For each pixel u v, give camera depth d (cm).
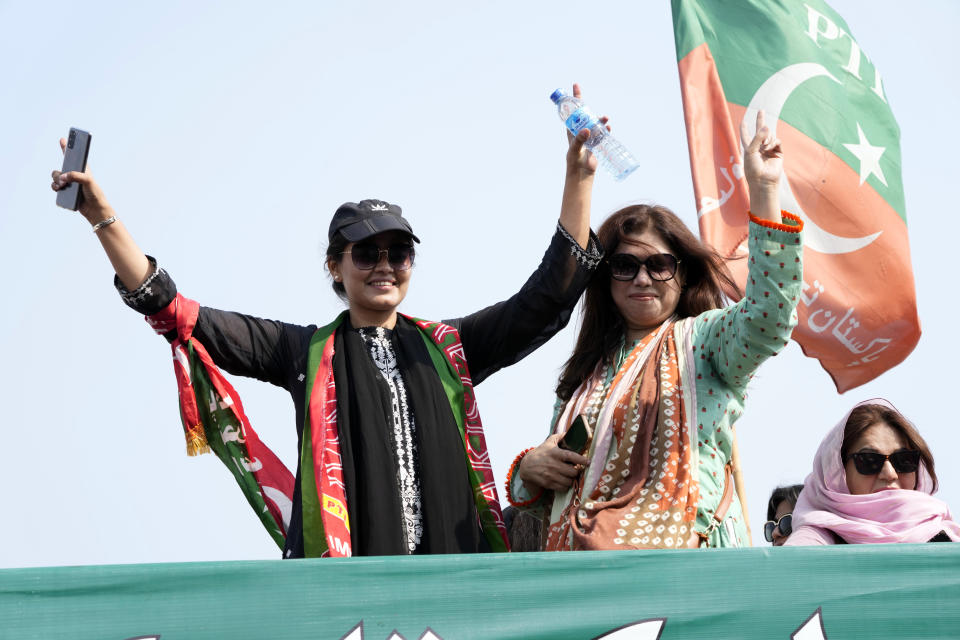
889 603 690
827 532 909
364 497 800
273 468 865
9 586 658
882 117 1307
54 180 819
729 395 837
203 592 668
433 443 825
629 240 887
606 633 680
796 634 684
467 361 884
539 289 870
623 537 780
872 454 912
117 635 659
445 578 681
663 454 812
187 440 842
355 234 859
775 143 817
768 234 796
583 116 873
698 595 688
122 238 822
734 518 827
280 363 862
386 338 868
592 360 899
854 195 1268
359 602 673
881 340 1243
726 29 1296
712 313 858
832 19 1327
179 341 841
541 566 686
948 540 886
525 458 860
